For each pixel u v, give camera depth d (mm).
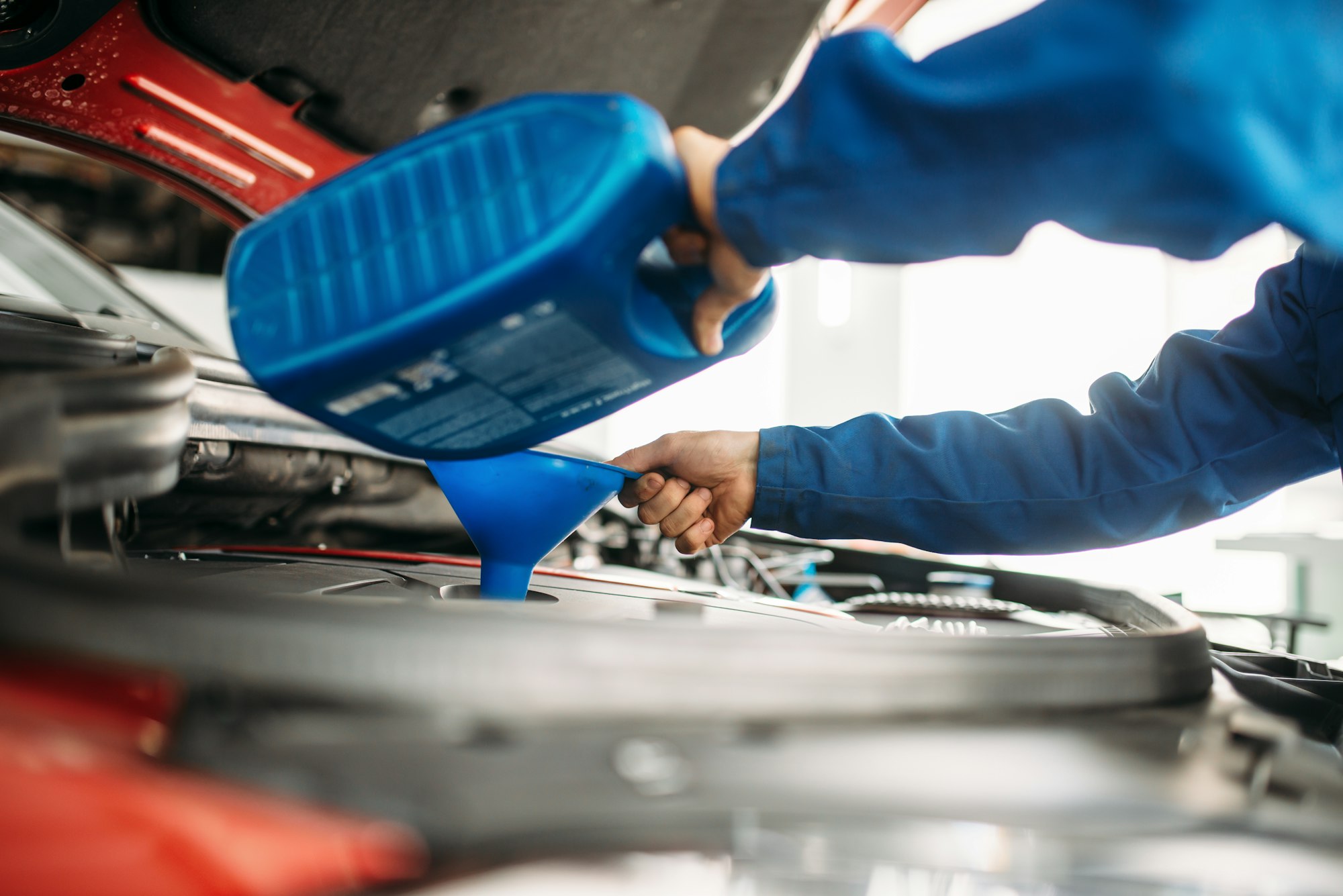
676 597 702
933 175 354
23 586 298
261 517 1050
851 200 362
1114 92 323
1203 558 2934
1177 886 277
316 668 289
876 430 719
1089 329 3676
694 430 715
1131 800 303
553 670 301
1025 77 331
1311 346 647
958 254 385
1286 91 328
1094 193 348
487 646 299
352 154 929
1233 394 677
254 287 404
